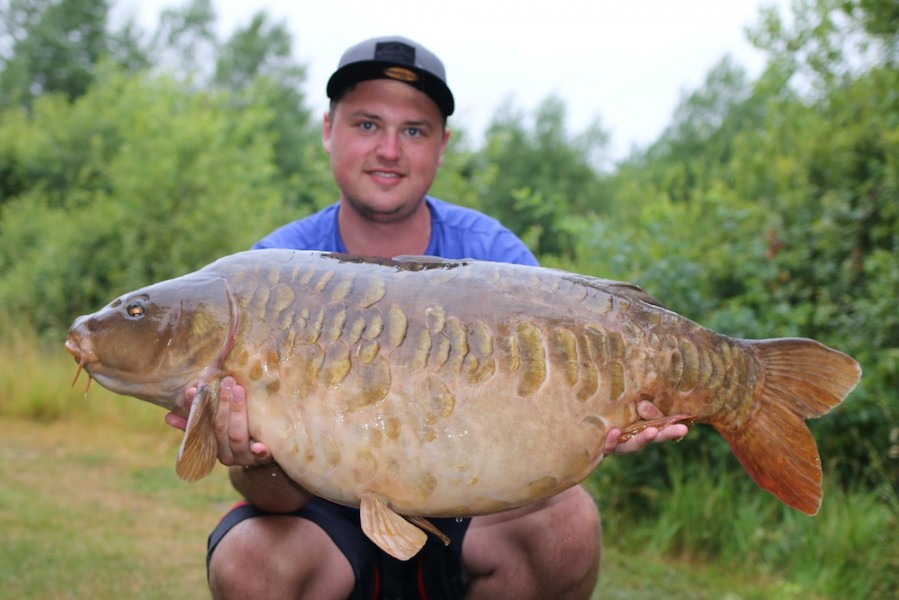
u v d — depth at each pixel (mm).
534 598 2414
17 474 5070
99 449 5840
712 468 4469
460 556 2404
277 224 9758
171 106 11664
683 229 6070
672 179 10133
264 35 29656
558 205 7383
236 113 12984
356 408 1837
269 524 2240
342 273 1922
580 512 2371
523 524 2354
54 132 12805
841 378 2004
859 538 3754
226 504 4660
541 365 1858
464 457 1836
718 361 1964
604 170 27438
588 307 1919
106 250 8961
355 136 2555
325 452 1853
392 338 1847
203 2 30000
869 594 3578
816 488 1984
